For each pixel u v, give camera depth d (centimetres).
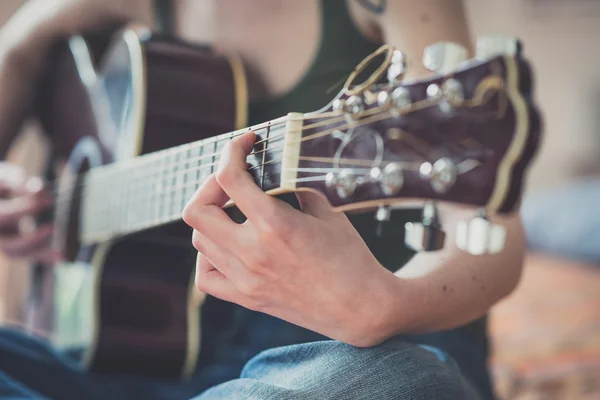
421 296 80
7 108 156
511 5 447
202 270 82
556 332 221
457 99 61
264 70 112
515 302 258
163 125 112
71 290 132
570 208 339
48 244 141
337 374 77
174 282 119
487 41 63
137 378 122
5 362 108
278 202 73
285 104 109
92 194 125
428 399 77
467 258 86
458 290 85
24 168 241
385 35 95
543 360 199
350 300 75
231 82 112
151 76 112
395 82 67
